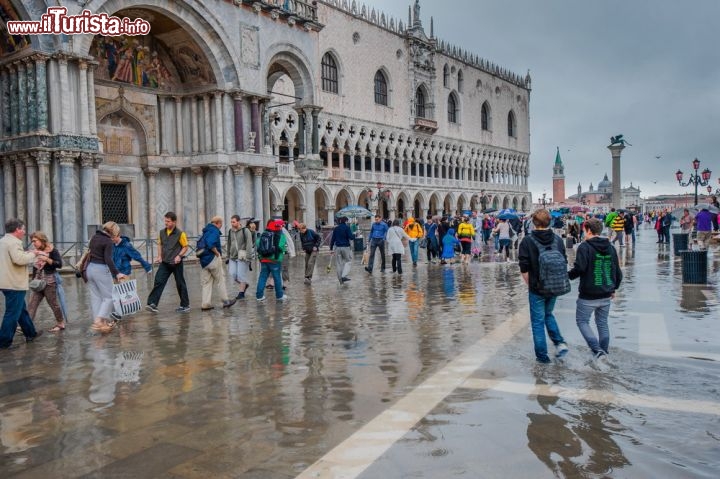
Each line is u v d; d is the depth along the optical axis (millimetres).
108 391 7371
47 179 23219
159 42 30656
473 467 4980
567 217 66000
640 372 7805
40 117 22938
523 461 5082
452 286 17594
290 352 9289
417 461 5109
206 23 29234
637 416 6152
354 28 62062
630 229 32938
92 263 11352
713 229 36531
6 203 24609
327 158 58750
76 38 23359
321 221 55969
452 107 82750
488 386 7250
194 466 5098
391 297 15430
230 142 31109
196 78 31203
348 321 11969
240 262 15484
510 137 98938
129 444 5621
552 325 8781
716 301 13641
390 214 67875
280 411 6469
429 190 74625
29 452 5477
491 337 10117
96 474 4984
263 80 32844
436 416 6211
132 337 10758
